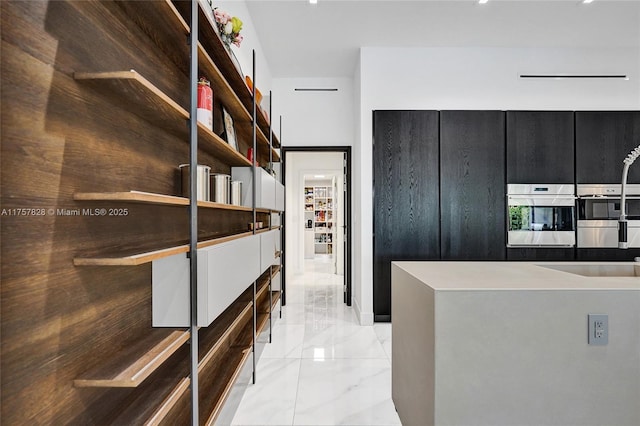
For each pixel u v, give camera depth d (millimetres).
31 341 775
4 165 715
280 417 2070
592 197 3811
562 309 1375
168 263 1291
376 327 3744
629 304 1384
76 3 936
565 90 3996
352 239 4695
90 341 976
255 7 3201
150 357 1052
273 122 4688
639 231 3844
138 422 1021
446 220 3828
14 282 733
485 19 3406
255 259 2205
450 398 1359
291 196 7238
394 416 2084
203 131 1455
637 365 1377
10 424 720
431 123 3848
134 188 1220
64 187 883
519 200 3820
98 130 1021
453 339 1362
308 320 4004
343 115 4695
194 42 1314
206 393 1773
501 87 3980
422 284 1525
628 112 3865
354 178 4555
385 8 3227
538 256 3826
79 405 929
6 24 719
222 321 1983
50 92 838
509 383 1366
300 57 4156
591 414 1369
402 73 3957
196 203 1305
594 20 3430
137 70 1265
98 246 1012
